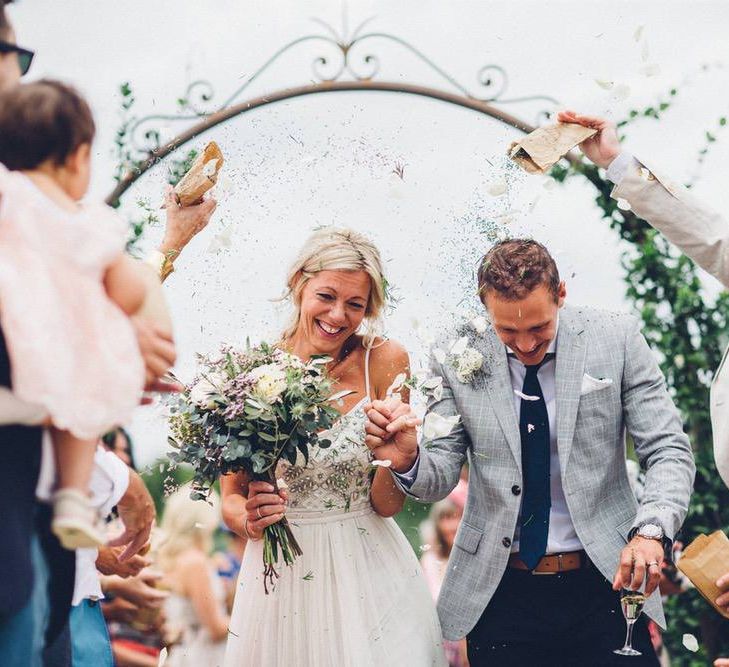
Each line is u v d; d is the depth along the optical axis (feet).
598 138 11.75
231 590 16.34
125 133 14.34
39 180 7.72
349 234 11.99
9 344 7.22
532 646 11.95
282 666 12.08
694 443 16.79
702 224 11.40
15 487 7.47
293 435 11.32
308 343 12.48
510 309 11.23
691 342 16.76
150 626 15.65
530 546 11.92
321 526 12.23
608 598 11.86
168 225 11.34
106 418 7.41
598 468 11.89
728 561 10.91
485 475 12.10
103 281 8.06
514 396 12.13
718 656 17.26
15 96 7.82
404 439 11.66
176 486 11.76
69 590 8.18
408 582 12.42
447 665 12.45
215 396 11.20
